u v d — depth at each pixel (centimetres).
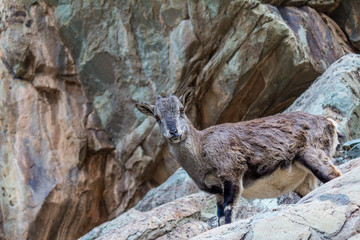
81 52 3644
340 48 3694
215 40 3403
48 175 3584
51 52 3647
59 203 3578
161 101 1980
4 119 3650
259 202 2433
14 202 3556
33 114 3659
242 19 3319
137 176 3694
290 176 1944
